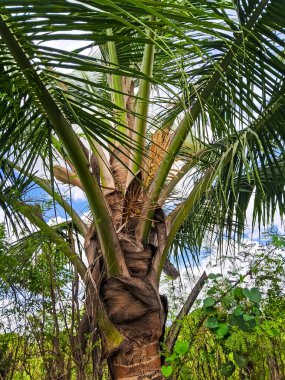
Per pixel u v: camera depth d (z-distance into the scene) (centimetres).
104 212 286
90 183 272
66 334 298
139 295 299
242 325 295
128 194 316
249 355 304
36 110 238
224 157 317
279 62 281
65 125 239
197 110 311
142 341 299
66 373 278
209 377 341
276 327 299
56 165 350
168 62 353
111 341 297
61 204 344
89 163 275
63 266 321
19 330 299
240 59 294
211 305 304
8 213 343
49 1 157
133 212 316
